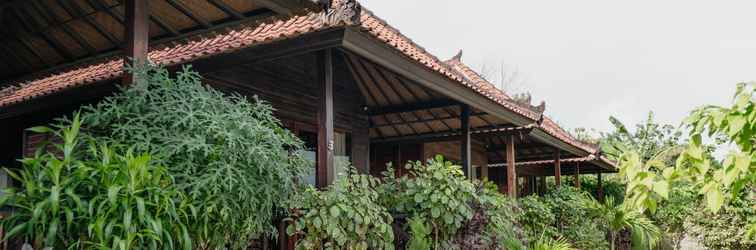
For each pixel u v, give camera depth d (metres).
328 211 4.62
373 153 10.70
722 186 1.81
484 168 13.19
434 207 5.84
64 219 2.89
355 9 4.50
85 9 5.18
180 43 5.45
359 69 8.06
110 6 4.99
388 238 5.23
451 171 6.27
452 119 8.80
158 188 3.02
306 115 7.73
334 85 8.16
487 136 9.49
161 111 3.65
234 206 3.62
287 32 4.88
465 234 6.26
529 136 9.89
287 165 4.16
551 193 11.46
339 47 4.79
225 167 3.57
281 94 7.31
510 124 8.98
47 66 6.48
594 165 15.67
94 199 2.81
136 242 2.94
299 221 4.59
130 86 3.74
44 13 5.45
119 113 3.61
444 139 9.49
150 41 5.52
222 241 3.66
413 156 10.38
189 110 3.74
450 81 6.42
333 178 5.07
